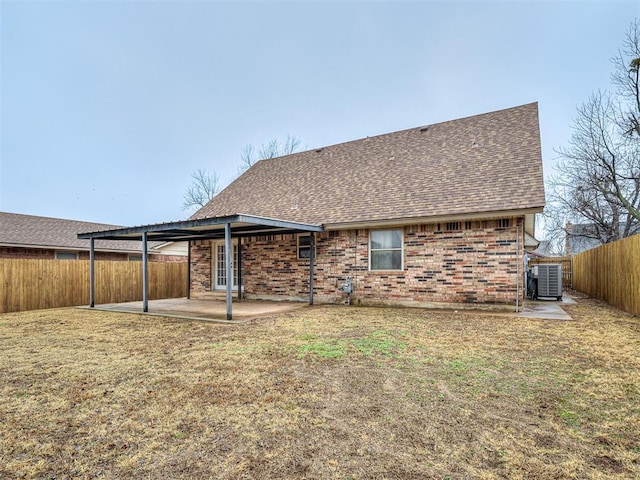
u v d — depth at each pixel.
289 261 13.18
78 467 2.77
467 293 10.16
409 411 3.65
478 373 4.74
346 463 2.78
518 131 12.23
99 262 14.23
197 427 3.38
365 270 11.68
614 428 3.28
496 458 2.82
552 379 4.51
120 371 5.04
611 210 21.47
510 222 9.68
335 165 15.42
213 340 6.86
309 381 4.52
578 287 17.48
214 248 15.30
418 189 11.61
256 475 2.64
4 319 10.06
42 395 4.21
